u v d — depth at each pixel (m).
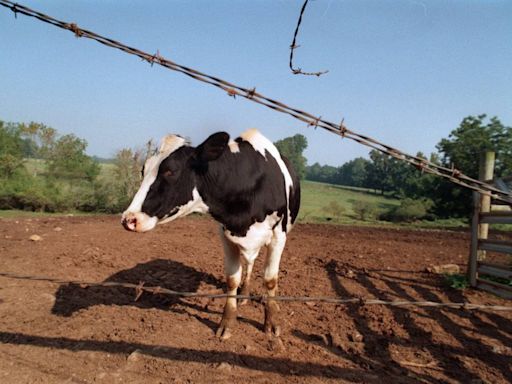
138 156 23.03
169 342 4.32
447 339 4.86
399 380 3.87
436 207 23.88
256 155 4.60
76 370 3.76
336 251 10.15
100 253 8.58
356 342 4.71
